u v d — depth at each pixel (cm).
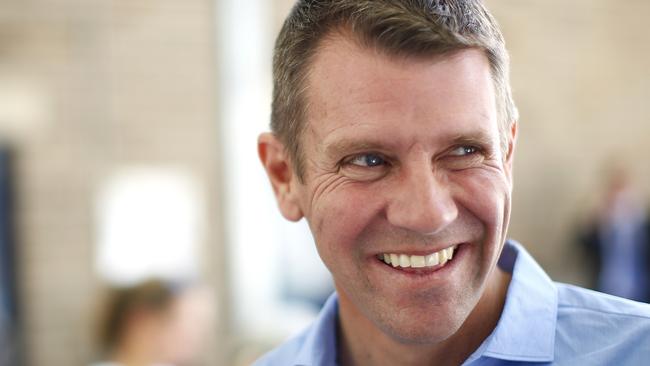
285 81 114
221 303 308
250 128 307
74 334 363
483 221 102
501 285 121
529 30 534
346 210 103
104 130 373
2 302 354
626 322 109
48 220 363
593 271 527
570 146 555
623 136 580
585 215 552
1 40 362
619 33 579
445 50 96
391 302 104
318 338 129
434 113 96
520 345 110
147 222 367
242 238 307
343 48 101
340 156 102
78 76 372
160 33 383
